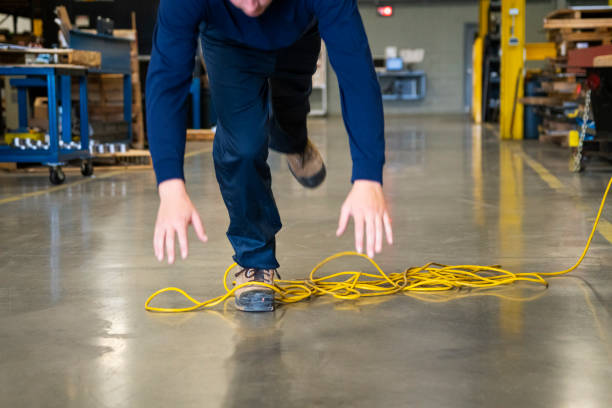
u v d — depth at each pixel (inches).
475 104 659.4
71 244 132.8
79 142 283.9
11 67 227.1
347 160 303.1
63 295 97.0
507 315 85.1
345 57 61.4
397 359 70.2
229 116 76.1
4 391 63.6
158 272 109.9
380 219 58.1
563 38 329.4
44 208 178.7
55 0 436.8
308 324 82.3
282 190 207.5
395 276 104.3
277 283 100.3
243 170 79.7
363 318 84.4
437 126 584.4
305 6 65.2
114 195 202.5
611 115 224.5
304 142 91.7
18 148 234.4
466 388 62.7
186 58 60.9
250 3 58.1
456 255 119.7
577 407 58.6
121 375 67.1
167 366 69.2
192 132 432.5
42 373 67.9
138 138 358.6
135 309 89.7
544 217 155.7
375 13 927.7
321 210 169.8
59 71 231.8
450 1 920.9
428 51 933.2
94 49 301.9
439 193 197.3
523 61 417.1
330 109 948.0
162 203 57.4
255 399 61.0
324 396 61.3
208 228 148.9
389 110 945.5
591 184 209.0
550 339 76.0
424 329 79.9
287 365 69.0
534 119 421.4
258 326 81.7
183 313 87.7
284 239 135.4
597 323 81.6
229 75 73.3
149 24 438.9
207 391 62.9
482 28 648.4
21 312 89.0
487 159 294.8
